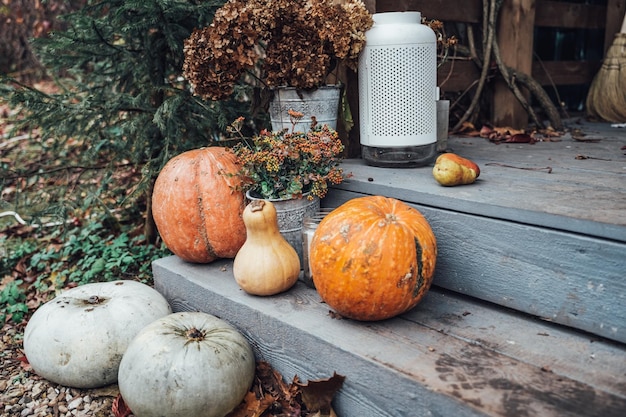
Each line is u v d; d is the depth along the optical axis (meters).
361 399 1.68
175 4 2.69
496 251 1.86
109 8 2.99
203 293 2.24
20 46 7.32
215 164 2.35
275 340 1.95
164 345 1.85
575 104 4.69
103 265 2.99
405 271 1.71
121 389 1.87
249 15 2.32
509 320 1.82
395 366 1.58
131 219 3.64
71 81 3.77
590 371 1.50
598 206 1.76
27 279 3.07
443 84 3.54
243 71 2.50
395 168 2.53
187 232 2.33
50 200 3.40
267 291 2.05
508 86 3.55
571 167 2.39
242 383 1.88
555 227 1.70
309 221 2.11
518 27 3.51
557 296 1.73
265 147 2.34
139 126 3.07
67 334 2.09
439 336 1.73
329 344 1.73
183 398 1.78
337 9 2.34
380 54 2.38
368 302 1.73
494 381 1.48
